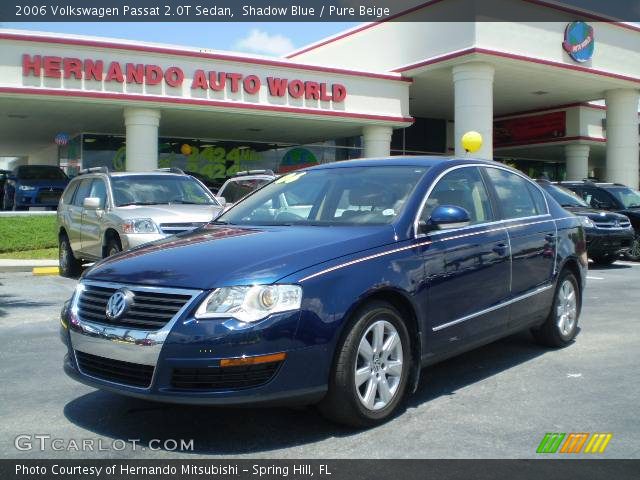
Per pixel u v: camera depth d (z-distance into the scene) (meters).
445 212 4.62
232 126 23.50
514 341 6.62
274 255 4.05
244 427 4.25
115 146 24.86
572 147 30.56
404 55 23.84
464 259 4.92
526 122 31.98
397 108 23.19
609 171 26.66
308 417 4.41
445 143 33.62
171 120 21.81
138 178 10.81
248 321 3.68
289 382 3.75
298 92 20.94
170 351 3.70
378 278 4.18
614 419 4.36
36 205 19.45
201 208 10.02
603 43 24.25
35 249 16.02
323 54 29.14
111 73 17.92
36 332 7.34
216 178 27.12
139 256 4.41
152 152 19.16
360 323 4.05
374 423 4.21
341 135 26.36
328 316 3.88
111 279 4.15
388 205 4.85
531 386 5.11
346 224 4.79
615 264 14.28
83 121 21.88
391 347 4.30
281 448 3.91
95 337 4.00
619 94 26.27
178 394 3.69
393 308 4.31
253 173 14.25
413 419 4.38
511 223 5.64
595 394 4.90
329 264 4.03
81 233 11.09
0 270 13.23
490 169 5.83
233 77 19.73
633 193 15.50
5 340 6.92
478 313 5.05
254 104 20.12
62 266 12.52
